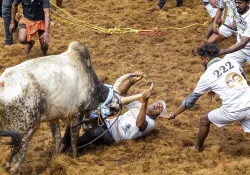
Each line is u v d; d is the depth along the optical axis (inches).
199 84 503.2
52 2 1059.9
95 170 482.3
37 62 450.6
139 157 514.6
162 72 737.6
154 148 531.8
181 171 479.8
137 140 545.3
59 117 476.1
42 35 737.6
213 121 506.3
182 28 906.1
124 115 547.8
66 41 853.2
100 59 782.5
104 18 960.3
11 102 423.2
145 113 519.2
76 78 474.0
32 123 437.1
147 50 815.7
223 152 524.4
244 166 480.1
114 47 826.8
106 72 735.1
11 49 812.0
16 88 425.1
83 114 494.6
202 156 516.1
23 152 441.1
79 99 483.8
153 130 568.7
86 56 491.5
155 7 1002.1
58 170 481.7
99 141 535.2
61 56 474.0
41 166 488.1
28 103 430.0
